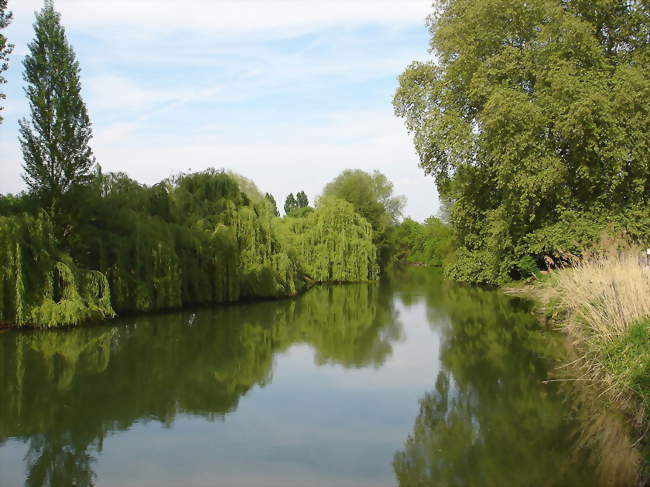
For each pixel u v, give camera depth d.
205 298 21.78
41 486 5.89
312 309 21.72
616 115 17.55
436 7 26.14
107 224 18.77
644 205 19.92
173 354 12.81
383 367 11.54
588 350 10.65
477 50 21.86
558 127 18.19
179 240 20.89
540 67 19.75
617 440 7.07
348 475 6.20
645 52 19.27
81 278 16.23
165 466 6.47
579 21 18.72
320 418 8.26
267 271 24.22
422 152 26.06
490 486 5.83
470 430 7.62
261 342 14.43
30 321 15.27
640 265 12.06
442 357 12.41
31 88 16.77
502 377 10.39
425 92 25.98
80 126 17.33
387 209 63.03
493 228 25.48
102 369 11.27
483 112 20.56
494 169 21.58
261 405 8.93
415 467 6.41
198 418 8.27
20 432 7.63
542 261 26.58
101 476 6.19
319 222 37.22
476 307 21.53
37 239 15.30
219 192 24.47
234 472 6.32
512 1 20.08
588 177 19.12
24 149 16.67
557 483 5.85
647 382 7.43
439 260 69.06
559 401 8.72
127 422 8.08
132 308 18.59
